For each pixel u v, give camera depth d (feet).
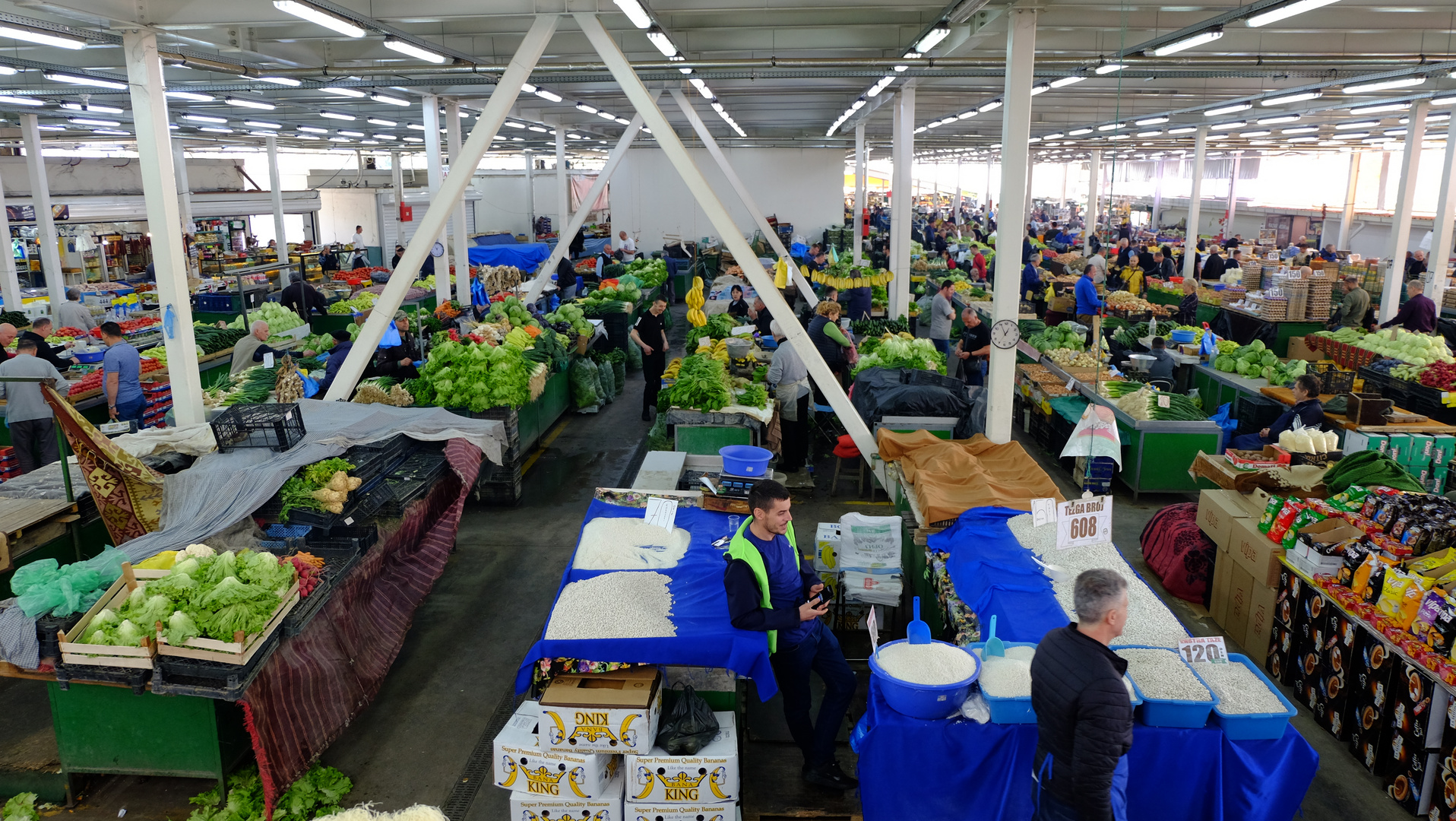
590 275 74.08
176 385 26.48
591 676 13.91
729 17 37.06
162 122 25.30
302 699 15.14
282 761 14.47
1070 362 38.91
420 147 103.86
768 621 13.76
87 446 18.37
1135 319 53.67
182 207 67.36
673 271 80.43
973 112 56.80
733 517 19.13
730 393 29.89
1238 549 20.11
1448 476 25.62
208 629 13.69
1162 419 29.43
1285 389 33.35
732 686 14.66
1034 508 15.58
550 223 130.82
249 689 13.85
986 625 14.85
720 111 56.90
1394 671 15.15
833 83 51.96
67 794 14.96
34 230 66.95
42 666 14.05
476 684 18.86
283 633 15.03
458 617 21.90
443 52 36.14
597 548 17.40
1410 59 33.99
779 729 16.97
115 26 24.30
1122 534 26.99
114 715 14.48
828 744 14.82
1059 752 10.53
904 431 26.84
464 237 52.21
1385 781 15.38
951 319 44.37
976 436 23.88
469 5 27.22
